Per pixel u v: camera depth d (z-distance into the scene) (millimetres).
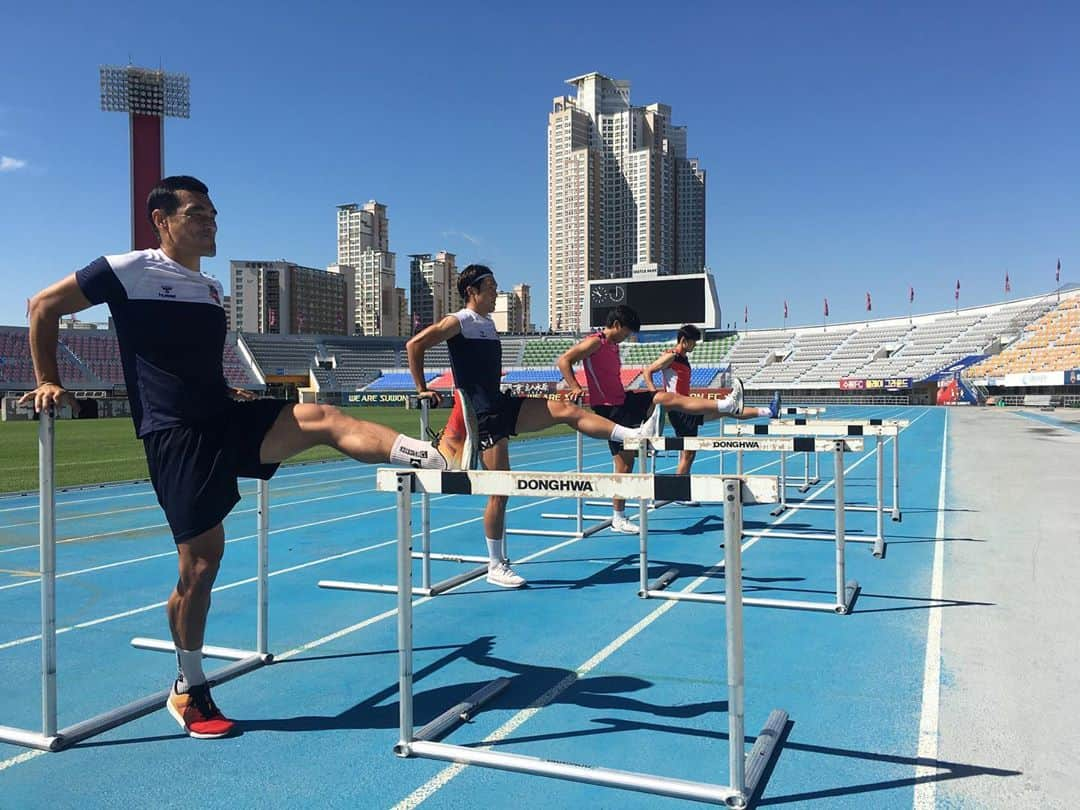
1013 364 49000
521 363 66562
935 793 2434
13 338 53344
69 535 7508
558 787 2531
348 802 2443
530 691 3357
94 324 72500
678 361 8562
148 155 48656
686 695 3289
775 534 7062
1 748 2881
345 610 4727
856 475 12336
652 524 7965
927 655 3730
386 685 3482
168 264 2846
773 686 3361
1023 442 17969
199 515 2811
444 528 7773
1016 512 8016
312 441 2854
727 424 7527
